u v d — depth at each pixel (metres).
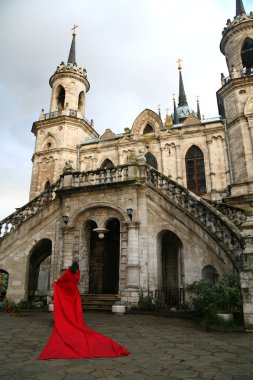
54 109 34.81
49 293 17.38
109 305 15.87
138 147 28.72
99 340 6.76
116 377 4.96
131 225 16.98
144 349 6.95
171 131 28.20
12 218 20.14
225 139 26.33
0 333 9.03
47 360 5.92
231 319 9.95
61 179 20.42
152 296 15.58
